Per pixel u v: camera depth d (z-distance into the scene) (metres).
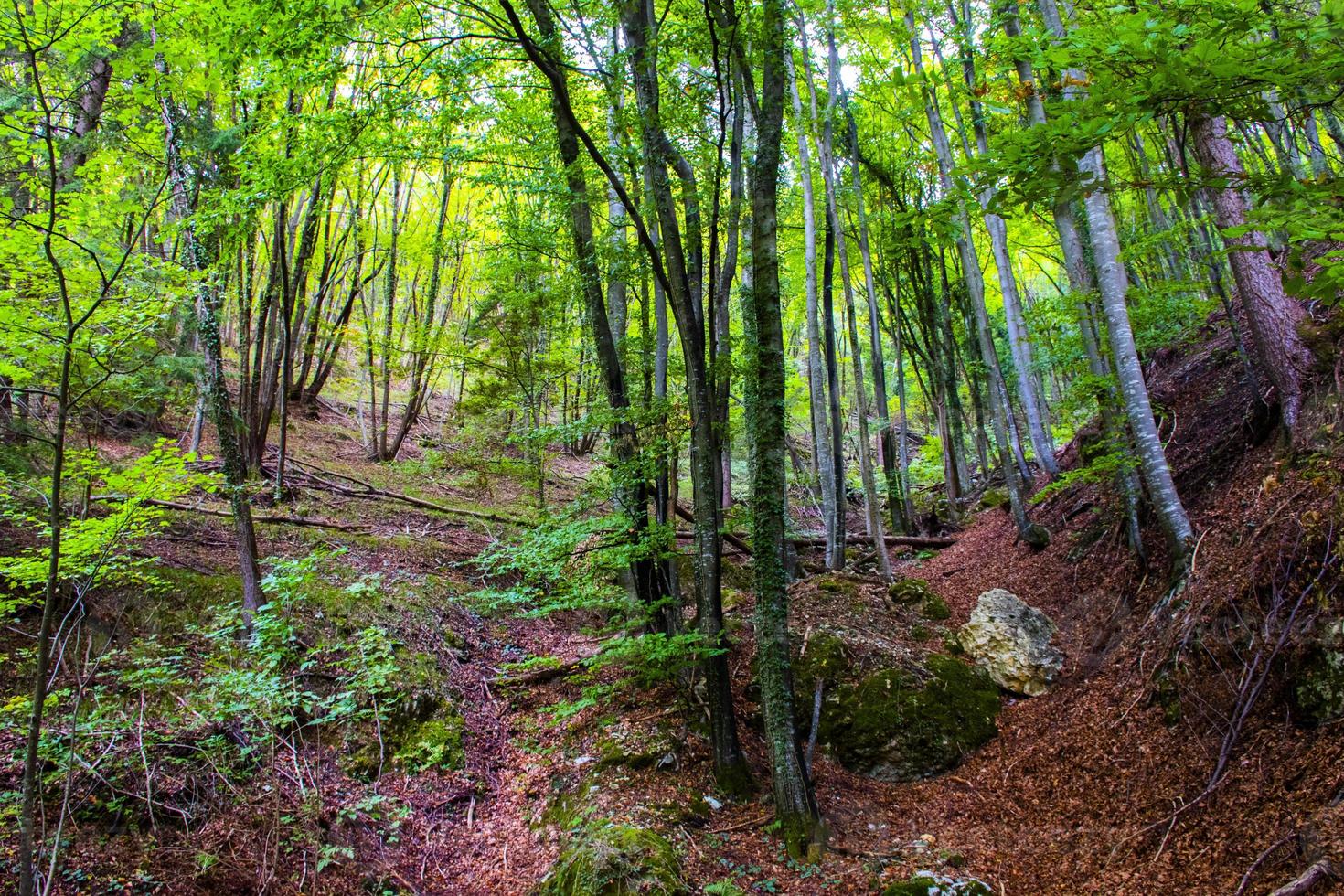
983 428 15.49
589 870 4.71
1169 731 5.20
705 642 5.93
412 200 16.64
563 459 18.19
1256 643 4.82
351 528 10.14
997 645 7.36
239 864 4.64
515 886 5.18
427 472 13.30
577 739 6.81
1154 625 6.23
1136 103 2.73
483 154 7.20
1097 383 7.98
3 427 5.79
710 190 6.81
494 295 10.17
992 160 3.14
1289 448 5.90
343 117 5.62
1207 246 8.52
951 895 4.53
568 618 9.88
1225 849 4.12
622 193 5.58
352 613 7.64
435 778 6.28
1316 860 3.51
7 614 5.65
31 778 3.49
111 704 5.23
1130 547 7.53
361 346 14.64
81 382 4.68
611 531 7.10
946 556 11.75
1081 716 6.18
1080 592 8.08
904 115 12.15
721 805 5.71
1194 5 2.64
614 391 7.30
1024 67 7.42
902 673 7.08
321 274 13.62
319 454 13.45
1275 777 4.20
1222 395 8.15
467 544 11.01
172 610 6.60
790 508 15.81
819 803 5.84
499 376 10.95
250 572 6.74
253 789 5.22
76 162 6.88
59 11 4.14
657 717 6.77
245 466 10.01
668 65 6.52
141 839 4.57
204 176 6.89
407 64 5.92
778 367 5.72
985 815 5.68
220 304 6.95
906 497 13.41
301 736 5.99
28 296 4.39
